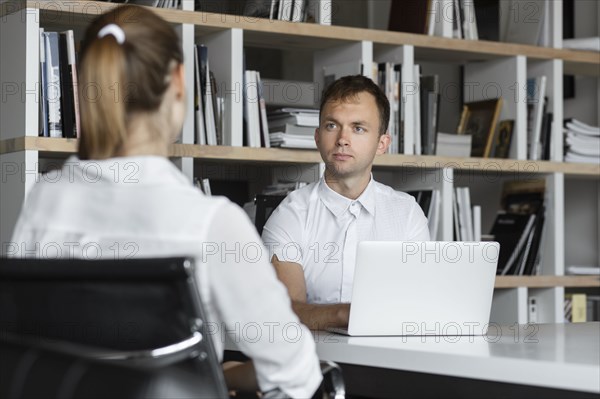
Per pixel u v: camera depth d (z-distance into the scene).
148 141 1.61
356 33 3.82
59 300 1.48
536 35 4.35
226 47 3.59
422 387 1.94
